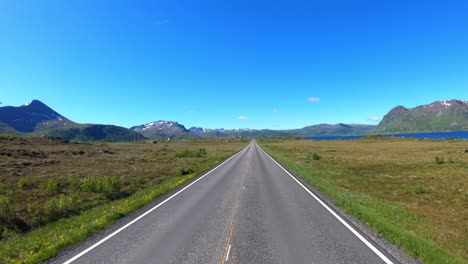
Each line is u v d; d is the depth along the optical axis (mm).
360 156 53906
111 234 10742
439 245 9914
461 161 41156
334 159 47594
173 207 15211
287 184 22766
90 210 16625
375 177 27281
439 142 112312
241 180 25109
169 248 9055
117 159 50781
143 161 48375
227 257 8234
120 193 21500
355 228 11070
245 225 11547
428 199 17922
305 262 7836
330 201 16297
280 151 74688
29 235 12195
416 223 12594
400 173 29938
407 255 8328
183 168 35969
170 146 125750
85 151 65625
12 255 9344
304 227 11219
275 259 8055
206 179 26172
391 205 16109
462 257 8883
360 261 7887
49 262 8281
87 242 9922
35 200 19047
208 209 14539
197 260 8055
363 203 16109
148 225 11859
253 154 63469
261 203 15797
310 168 34281
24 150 52562
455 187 21719
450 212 14734
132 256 8477
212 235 10305
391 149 77062
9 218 13945
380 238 9875
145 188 23781
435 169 32844
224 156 57219
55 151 59094
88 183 22688
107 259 8305
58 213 15602
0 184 22438
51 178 27656
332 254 8398
